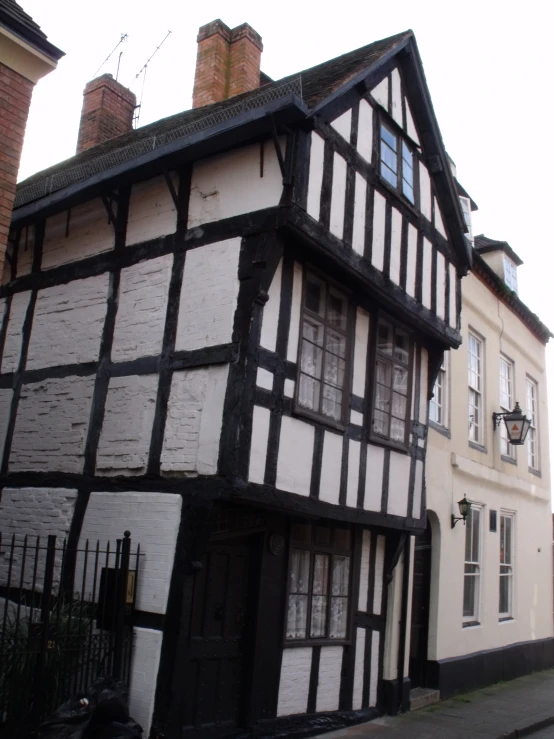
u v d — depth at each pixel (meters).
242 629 6.70
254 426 6.07
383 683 8.35
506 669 11.45
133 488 6.55
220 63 11.02
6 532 7.55
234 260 6.37
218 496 5.87
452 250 9.25
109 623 6.15
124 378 6.95
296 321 6.66
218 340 6.27
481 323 11.91
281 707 6.91
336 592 7.81
